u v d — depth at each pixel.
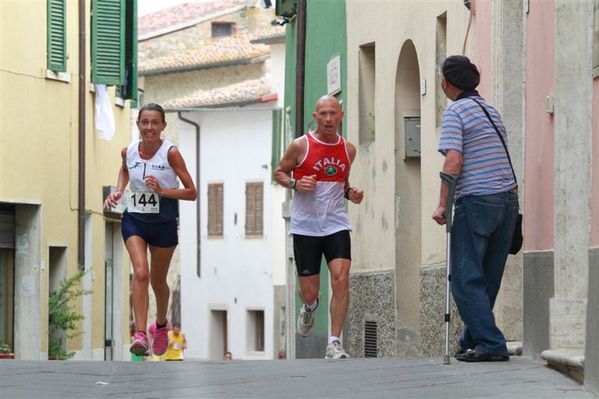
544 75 23.84
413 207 38.47
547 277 23.27
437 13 34.06
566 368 20.86
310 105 51.31
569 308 22.41
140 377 21.52
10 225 60.69
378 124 40.38
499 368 21.92
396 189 38.47
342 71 45.09
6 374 21.81
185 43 138.12
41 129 61.34
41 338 60.41
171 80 130.62
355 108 43.22
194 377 21.44
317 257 28.05
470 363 22.84
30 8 60.62
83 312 65.50
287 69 58.47
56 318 60.88
